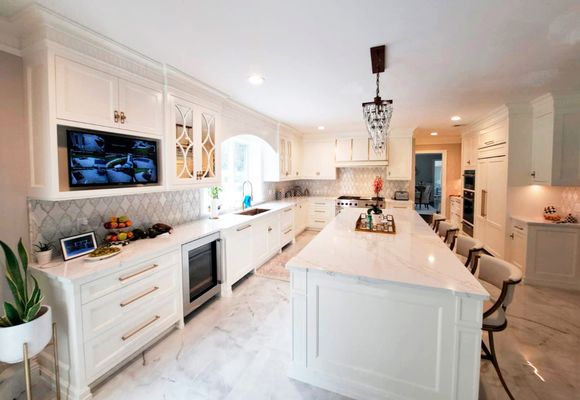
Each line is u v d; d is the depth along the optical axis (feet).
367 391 5.38
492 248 13.76
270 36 5.87
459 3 4.75
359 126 16.75
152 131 7.32
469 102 11.28
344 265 5.58
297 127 17.16
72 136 5.72
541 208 11.86
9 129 5.47
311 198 19.90
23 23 5.16
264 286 10.74
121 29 5.57
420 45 6.28
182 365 6.42
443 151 22.11
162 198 9.21
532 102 11.25
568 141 10.12
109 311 5.82
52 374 5.75
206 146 9.36
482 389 5.72
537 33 5.76
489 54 6.75
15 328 4.48
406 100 10.87
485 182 14.64
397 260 5.88
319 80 8.50
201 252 8.77
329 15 5.09
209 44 6.21
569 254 10.46
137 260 6.35
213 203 11.21
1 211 5.42
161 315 7.15
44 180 5.46
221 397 5.55
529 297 9.86
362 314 5.34
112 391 5.69
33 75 5.44
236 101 10.94
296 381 5.95
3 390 5.46
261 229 12.48
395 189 19.40
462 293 4.42
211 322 8.21
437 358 4.87
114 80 6.32
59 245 6.30
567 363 6.48
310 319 5.74
